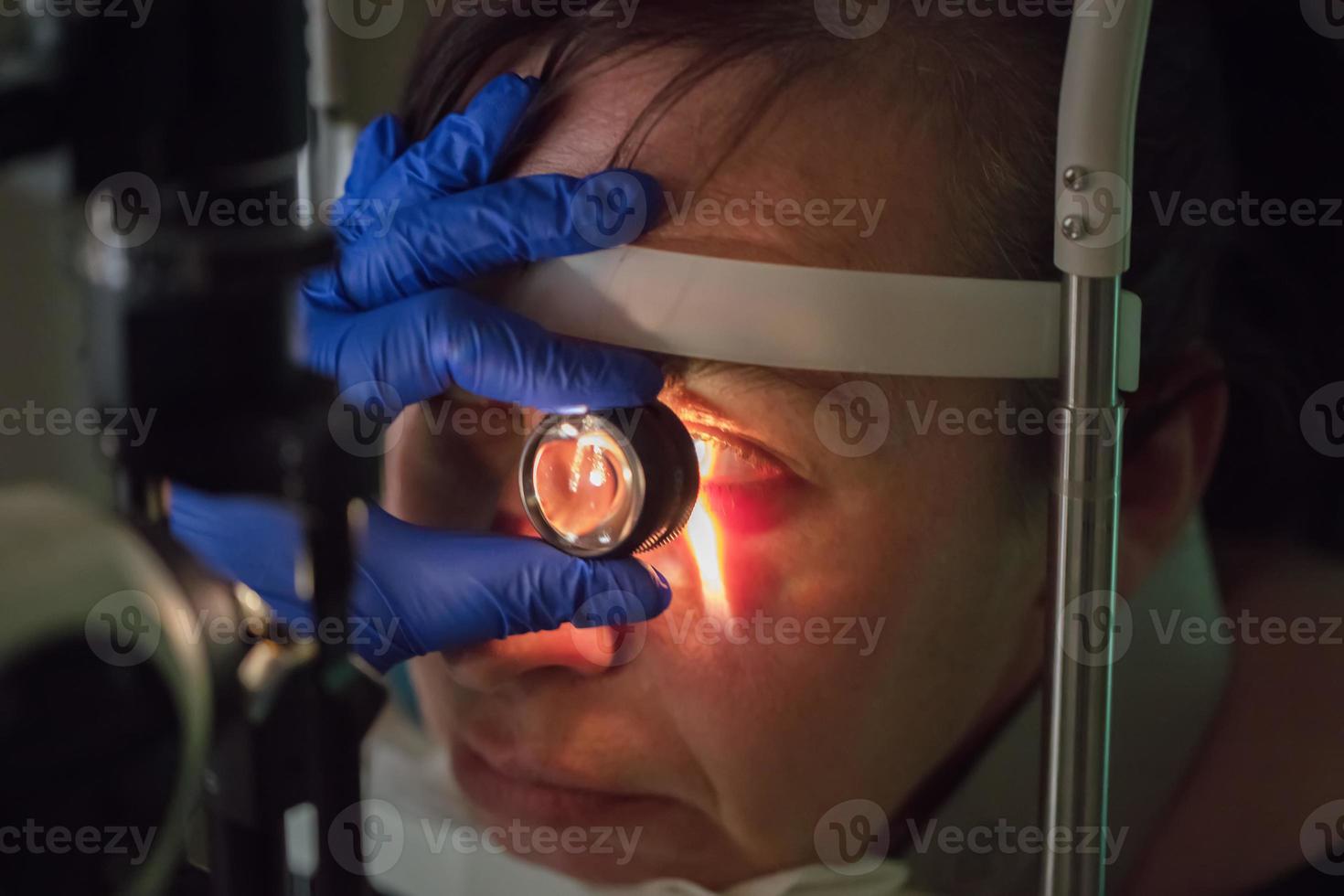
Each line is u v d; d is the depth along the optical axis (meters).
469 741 0.82
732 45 0.74
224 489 0.64
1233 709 0.84
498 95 0.76
